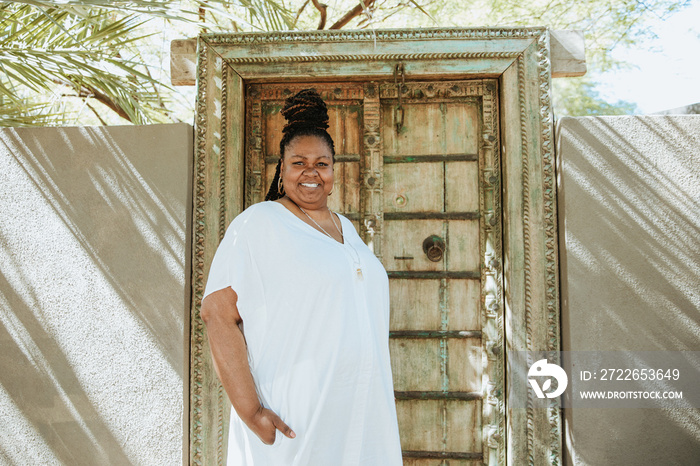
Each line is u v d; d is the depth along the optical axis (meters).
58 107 3.70
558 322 2.55
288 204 1.80
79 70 2.94
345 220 1.96
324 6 4.41
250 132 2.81
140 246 2.56
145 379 2.52
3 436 2.53
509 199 2.62
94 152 2.61
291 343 1.56
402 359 2.75
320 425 1.52
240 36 2.70
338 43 2.69
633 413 2.46
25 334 2.55
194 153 2.66
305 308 1.56
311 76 2.71
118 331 2.54
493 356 2.68
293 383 1.55
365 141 2.79
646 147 2.54
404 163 2.82
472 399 2.71
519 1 4.93
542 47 2.66
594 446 2.44
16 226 2.59
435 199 2.80
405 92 2.80
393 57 2.68
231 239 1.67
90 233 2.58
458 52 2.67
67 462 2.51
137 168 2.60
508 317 2.61
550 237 2.58
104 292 2.55
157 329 2.53
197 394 2.55
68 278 2.56
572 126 2.56
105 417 2.52
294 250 1.61
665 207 2.52
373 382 1.60
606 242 2.51
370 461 1.59
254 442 1.58
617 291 2.50
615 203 2.53
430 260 2.75
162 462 2.49
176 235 2.56
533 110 2.64
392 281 2.77
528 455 2.53
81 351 2.54
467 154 2.80
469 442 2.70
